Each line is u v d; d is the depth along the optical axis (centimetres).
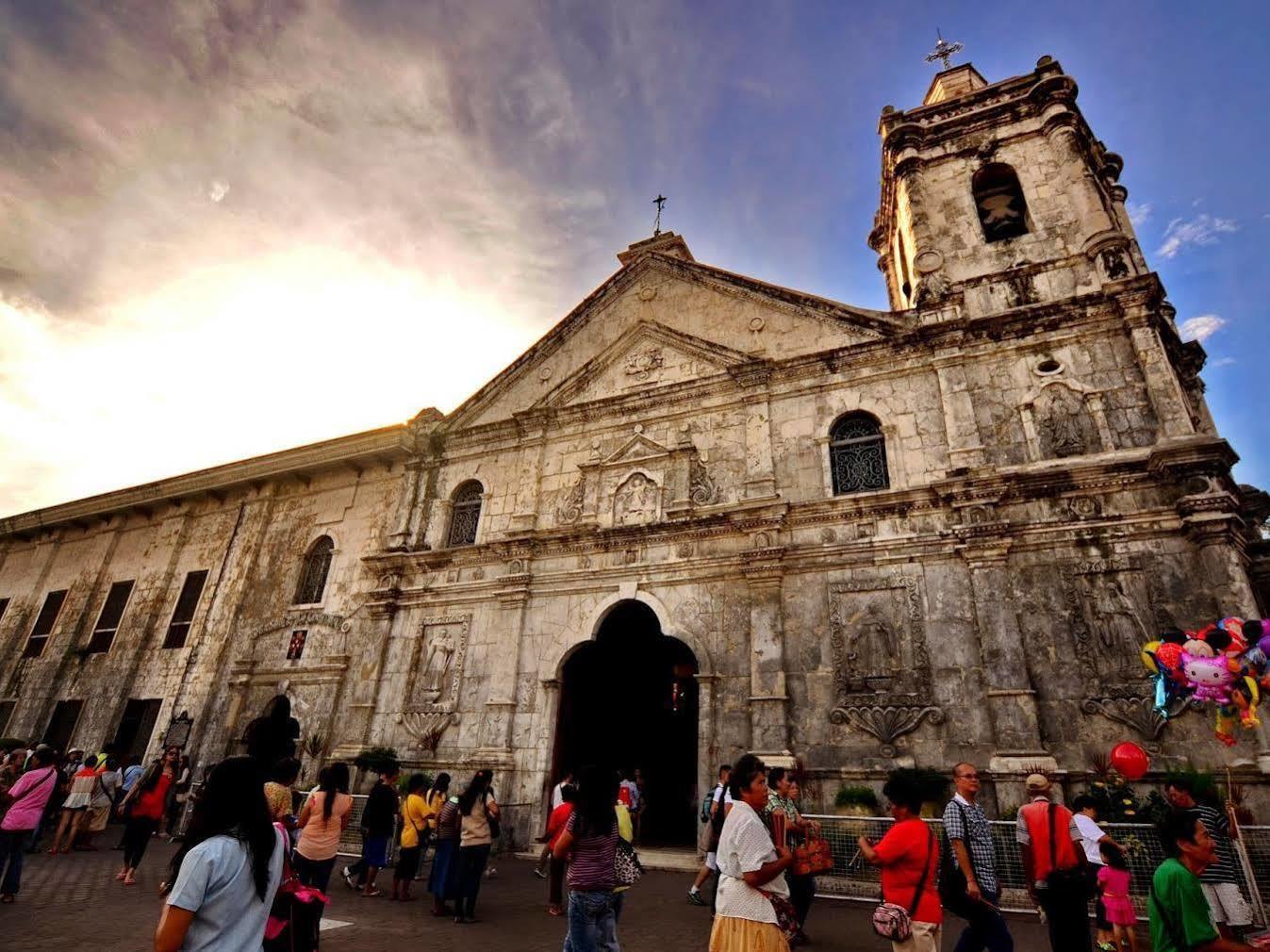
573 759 1723
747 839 492
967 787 653
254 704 2127
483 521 2028
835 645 1426
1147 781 1127
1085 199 1664
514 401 2203
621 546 1758
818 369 1725
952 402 1533
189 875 332
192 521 2655
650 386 1952
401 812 1406
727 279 1988
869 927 925
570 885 596
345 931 874
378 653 1953
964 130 1956
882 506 1496
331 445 2342
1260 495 1664
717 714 1477
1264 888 909
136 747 2238
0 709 2633
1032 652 1277
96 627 2628
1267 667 890
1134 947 740
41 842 1575
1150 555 1260
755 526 1591
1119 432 1385
